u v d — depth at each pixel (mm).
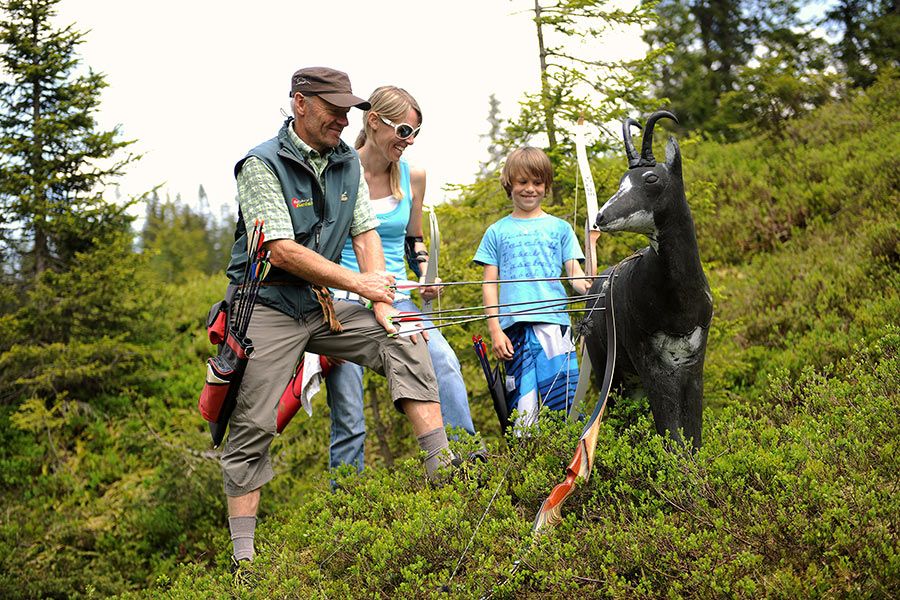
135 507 8758
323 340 4160
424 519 3623
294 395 4754
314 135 4023
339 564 3785
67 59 11938
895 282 7117
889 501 3195
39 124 11312
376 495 4125
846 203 9977
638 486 3748
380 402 7586
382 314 4102
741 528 3275
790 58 18875
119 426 11188
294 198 3982
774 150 13062
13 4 11602
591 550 3338
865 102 13570
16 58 11742
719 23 21781
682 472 3559
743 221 10656
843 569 2953
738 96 16359
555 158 6387
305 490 6926
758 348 7172
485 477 4117
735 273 9648
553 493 3570
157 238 36750
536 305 4684
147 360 12078
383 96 4586
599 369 4223
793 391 4637
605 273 4086
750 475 3535
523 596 3330
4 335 11188
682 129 20266
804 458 3539
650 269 3609
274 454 7617
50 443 10594
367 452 8062
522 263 4762
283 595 3527
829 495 3217
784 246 9836
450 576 3498
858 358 5508
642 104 6449
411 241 5133
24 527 9062
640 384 4102
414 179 4930
